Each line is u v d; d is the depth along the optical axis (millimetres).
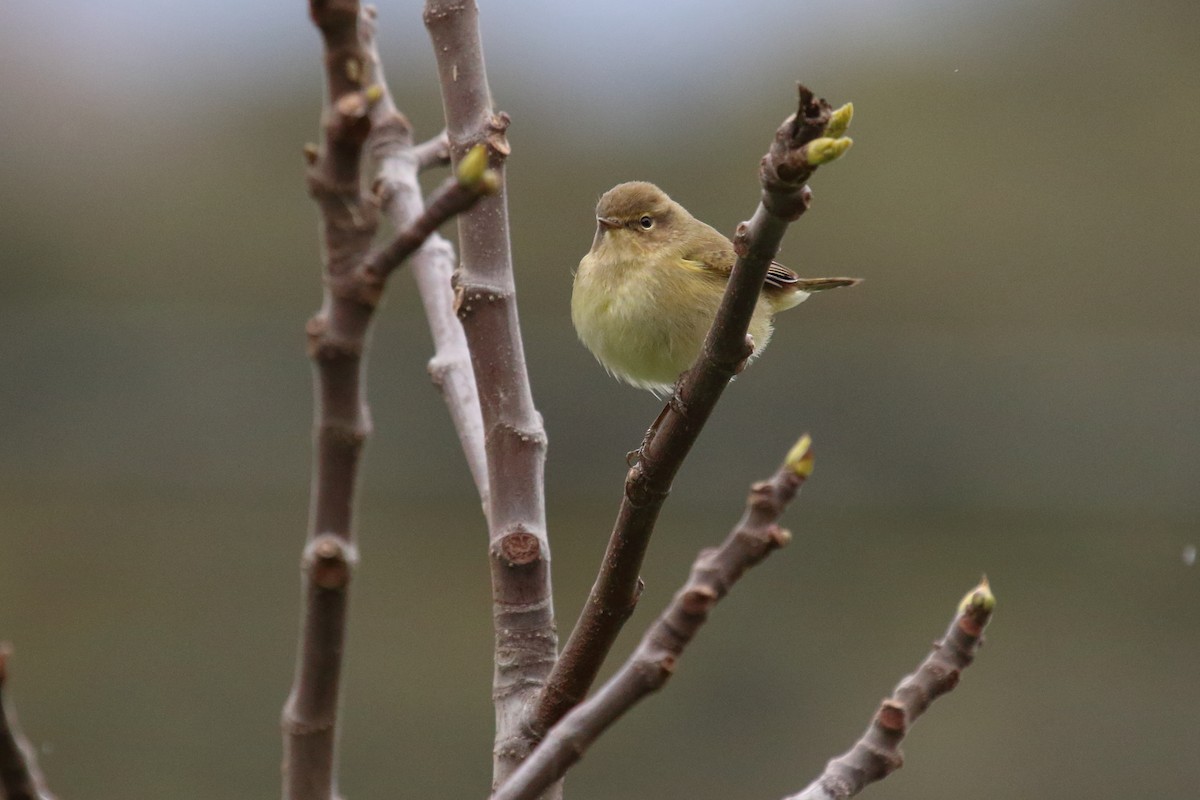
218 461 15094
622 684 2543
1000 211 19500
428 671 12844
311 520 2424
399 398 15578
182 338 15453
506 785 2535
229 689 11953
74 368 15227
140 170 19312
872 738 3684
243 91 19969
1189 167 19703
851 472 14961
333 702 2564
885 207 19531
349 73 2107
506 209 4098
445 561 14594
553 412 15633
